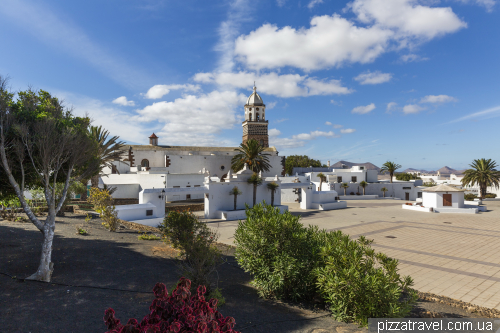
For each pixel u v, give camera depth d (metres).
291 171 75.88
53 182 9.71
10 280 8.20
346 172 62.22
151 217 25.03
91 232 16.88
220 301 7.70
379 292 6.66
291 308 7.91
